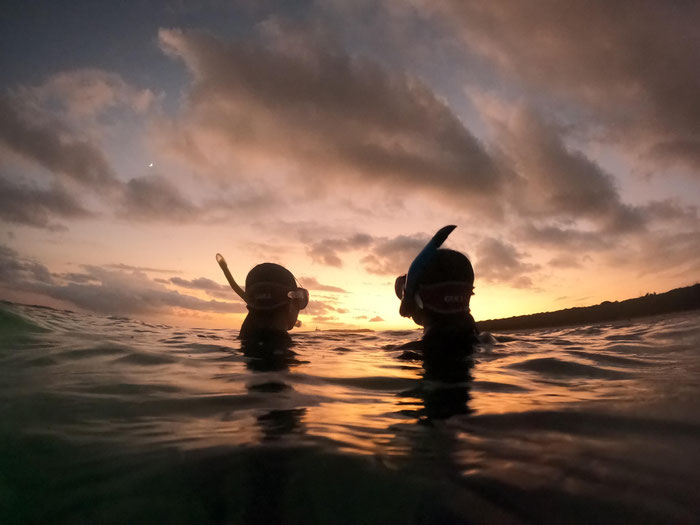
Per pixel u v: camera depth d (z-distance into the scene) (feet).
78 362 8.30
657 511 2.56
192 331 18.58
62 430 4.09
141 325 20.93
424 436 3.91
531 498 2.72
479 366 8.25
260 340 12.48
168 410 4.85
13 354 8.97
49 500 2.82
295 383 6.54
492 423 4.33
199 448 3.57
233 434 3.96
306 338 17.61
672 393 5.55
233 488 2.91
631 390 5.84
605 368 7.79
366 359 9.36
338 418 4.56
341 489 2.87
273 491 2.86
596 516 2.52
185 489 2.90
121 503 2.77
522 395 5.69
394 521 2.53
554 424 4.26
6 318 13.44
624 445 3.64
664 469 3.14
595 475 3.03
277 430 4.09
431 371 7.74
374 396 5.75
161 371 7.47
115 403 5.11
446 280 10.42
